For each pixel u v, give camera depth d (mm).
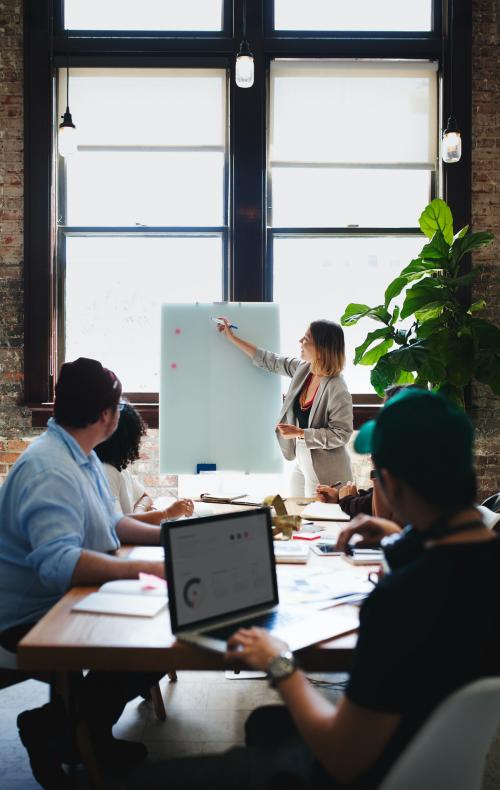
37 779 1916
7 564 1831
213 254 4785
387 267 4809
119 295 4785
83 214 4754
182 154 4738
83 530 1820
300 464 3768
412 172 4789
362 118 4762
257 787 1144
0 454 4660
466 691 918
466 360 3943
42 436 1939
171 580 1345
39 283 4617
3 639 1771
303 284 4793
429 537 1022
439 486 1009
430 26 4816
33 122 4609
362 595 1599
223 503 2861
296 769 1189
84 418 1900
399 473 1033
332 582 1708
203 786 1148
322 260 4797
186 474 4266
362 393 4797
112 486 2457
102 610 1454
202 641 1274
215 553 1437
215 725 2432
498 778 2096
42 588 1825
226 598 1427
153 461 4680
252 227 4637
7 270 4645
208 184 4754
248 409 4172
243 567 1479
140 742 2238
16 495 1813
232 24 4691
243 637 1197
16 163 4641
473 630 951
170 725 2430
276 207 4766
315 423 3715
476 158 4688
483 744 1010
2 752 2242
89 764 1797
